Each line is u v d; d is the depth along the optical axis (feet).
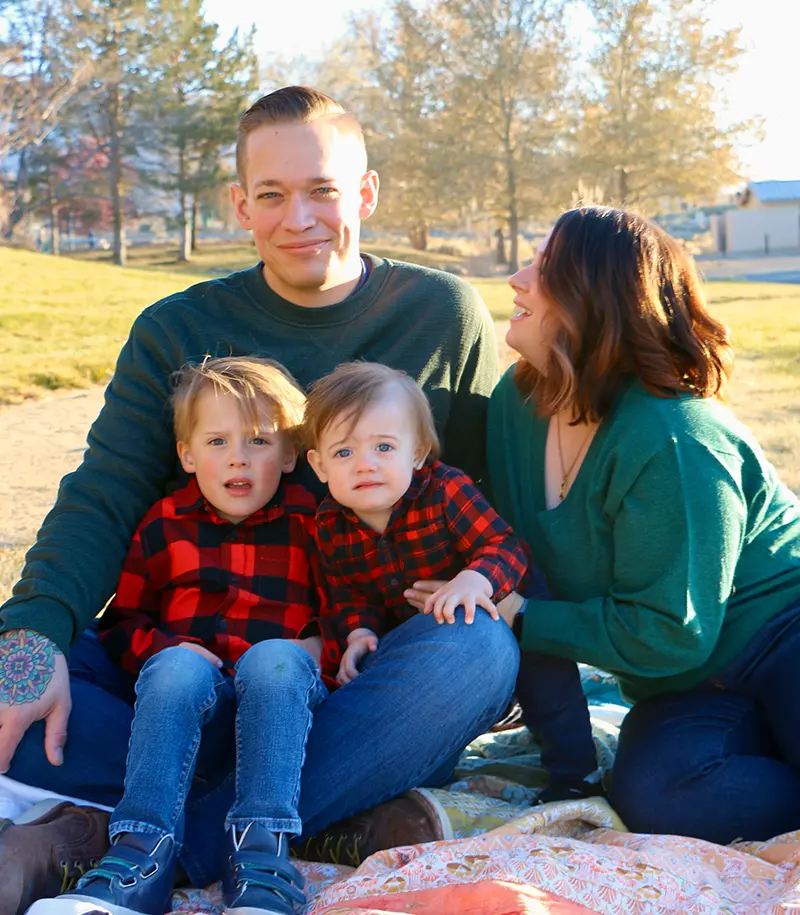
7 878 6.92
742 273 122.31
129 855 6.82
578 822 8.25
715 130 147.13
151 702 7.38
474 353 10.18
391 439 8.49
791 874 7.12
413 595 8.71
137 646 8.61
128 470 9.20
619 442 8.43
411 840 7.77
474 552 8.71
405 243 190.49
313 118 9.32
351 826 8.07
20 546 19.17
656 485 8.20
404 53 157.38
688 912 6.53
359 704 7.81
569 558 8.89
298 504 9.21
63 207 173.06
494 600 8.43
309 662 7.79
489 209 160.76
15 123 137.39
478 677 7.92
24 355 43.19
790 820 8.08
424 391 9.87
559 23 150.20
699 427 8.35
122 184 158.30
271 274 9.84
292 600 9.00
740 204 194.29
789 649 8.38
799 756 8.25
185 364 9.59
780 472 21.81
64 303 62.59
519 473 9.51
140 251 183.93
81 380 38.75
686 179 148.77
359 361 9.57
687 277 8.82
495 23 150.20
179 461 9.53
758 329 51.11
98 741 7.88
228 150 158.20
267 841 6.95
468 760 10.02
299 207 9.28
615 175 153.79
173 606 8.89
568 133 153.07
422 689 7.77
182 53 152.15
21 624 7.99
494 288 89.15
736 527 8.22
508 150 152.25
